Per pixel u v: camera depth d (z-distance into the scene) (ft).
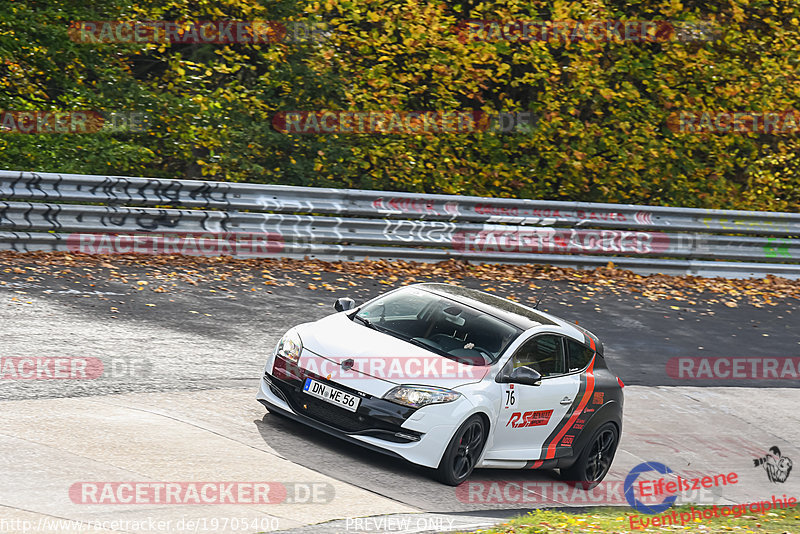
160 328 135.44
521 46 271.28
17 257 164.14
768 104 290.97
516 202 218.18
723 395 152.76
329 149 262.67
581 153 276.21
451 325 102.68
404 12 263.90
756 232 238.89
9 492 70.85
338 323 103.55
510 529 79.00
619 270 225.56
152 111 242.58
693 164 293.23
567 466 108.37
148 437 89.66
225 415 101.71
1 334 119.03
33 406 93.81
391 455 91.25
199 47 265.13
